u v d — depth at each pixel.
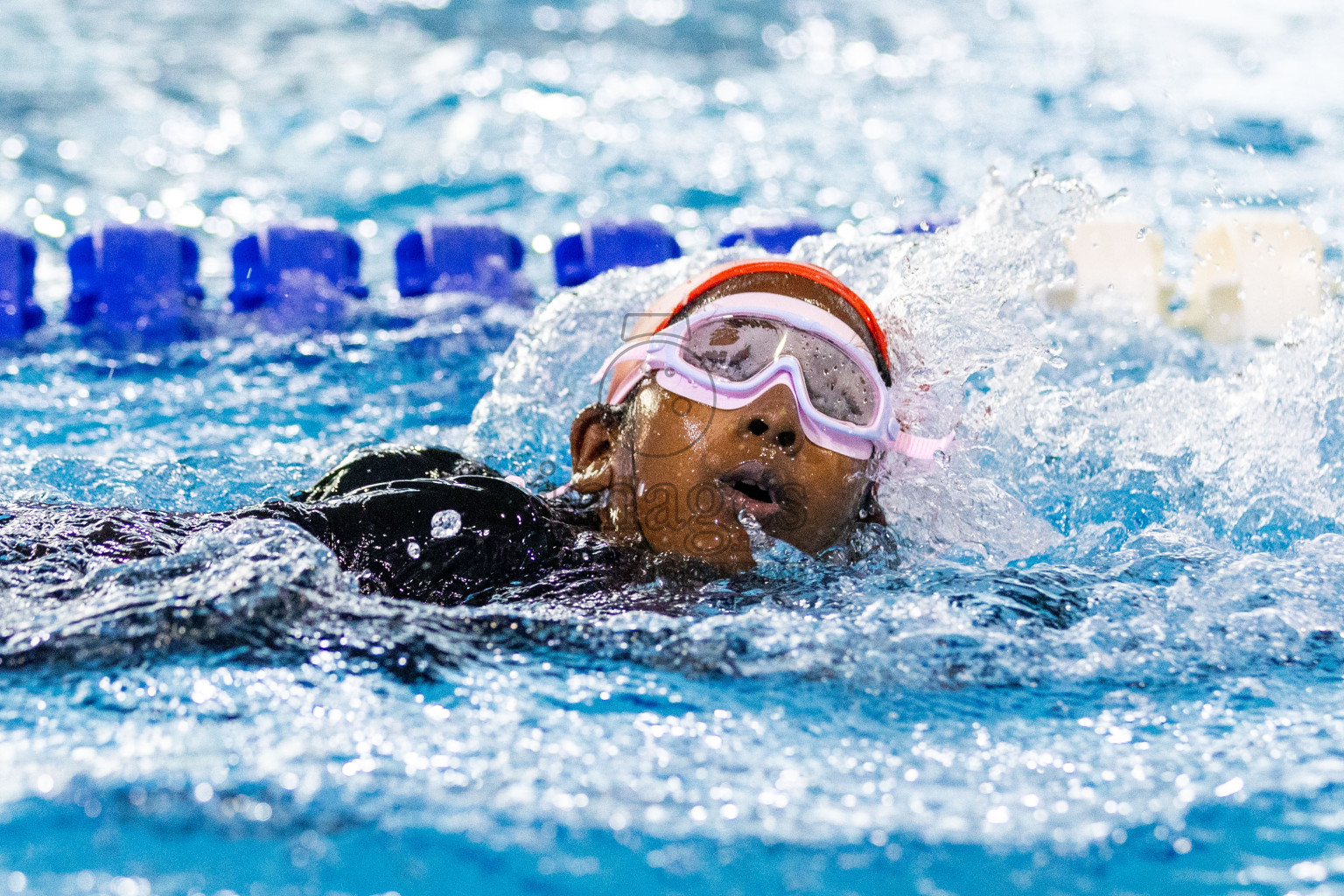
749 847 4.26
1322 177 19.20
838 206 18.66
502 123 23.19
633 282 10.29
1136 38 31.72
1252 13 34.28
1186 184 19.06
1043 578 6.55
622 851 4.21
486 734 4.95
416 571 6.40
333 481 7.38
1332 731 5.21
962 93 26.31
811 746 4.99
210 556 5.91
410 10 32.50
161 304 12.97
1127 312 12.23
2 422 10.22
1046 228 9.26
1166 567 6.82
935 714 5.29
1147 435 8.82
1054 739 5.11
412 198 19.33
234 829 4.22
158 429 10.20
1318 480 8.05
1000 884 4.09
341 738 4.86
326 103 24.28
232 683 5.19
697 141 22.42
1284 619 6.09
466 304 13.59
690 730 5.09
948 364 7.67
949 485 7.36
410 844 4.19
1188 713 5.34
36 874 3.97
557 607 6.20
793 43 31.22
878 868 4.16
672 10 34.19
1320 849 4.33
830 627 5.77
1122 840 4.37
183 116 23.12
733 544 6.60
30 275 13.07
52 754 4.65
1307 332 8.61
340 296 13.45
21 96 23.67
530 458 9.36
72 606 5.60
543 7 33.66
